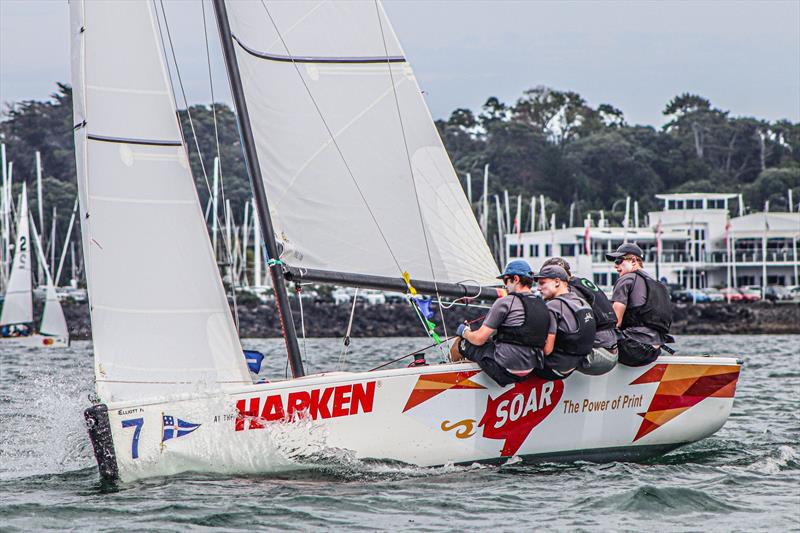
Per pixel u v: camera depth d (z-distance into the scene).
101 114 27.72
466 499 25.11
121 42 28.17
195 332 28.23
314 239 30.17
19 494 25.50
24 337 113.31
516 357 27.92
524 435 29.30
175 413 26.33
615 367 30.34
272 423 26.84
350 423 27.31
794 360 86.31
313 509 23.91
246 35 29.86
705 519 23.44
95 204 27.38
